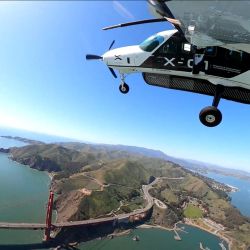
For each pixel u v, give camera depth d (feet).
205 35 40.29
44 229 517.96
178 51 49.55
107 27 57.72
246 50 42.34
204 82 49.80
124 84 60.85
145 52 52.65
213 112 45.44
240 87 47.26
